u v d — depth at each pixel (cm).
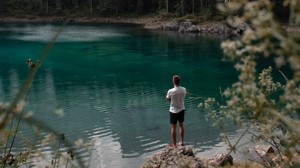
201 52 5000
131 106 2523
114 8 11531
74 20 11200
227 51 125
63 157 229
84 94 2869
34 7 11912
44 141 181
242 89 141
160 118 2244
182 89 1458
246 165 1279
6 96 2748
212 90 2952
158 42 6225
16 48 5497
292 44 112
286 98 173
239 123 190
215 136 1894
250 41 118
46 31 8188
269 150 1398
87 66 4094
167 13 10038
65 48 5475
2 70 3834
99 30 8394
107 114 2327
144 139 1894
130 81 3372
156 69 3916
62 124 2109
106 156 1644
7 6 11869
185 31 8088
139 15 11138
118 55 4838
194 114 2272
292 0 122
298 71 113
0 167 219
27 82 148
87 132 1991
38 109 2408
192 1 9725
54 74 3659
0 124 132
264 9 118
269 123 249
